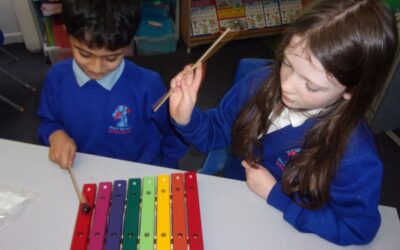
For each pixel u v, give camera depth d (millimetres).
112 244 732
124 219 788
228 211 837
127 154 1184
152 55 2680
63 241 756
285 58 736
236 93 1103
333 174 829
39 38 2541
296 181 880
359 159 809
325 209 852
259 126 980
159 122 1164
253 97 1005
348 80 706
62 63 1087
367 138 843
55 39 2410
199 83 893
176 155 1227
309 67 689
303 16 746
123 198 827
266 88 950
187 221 795
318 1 759
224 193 877
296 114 888
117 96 1065
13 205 810
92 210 805
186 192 855
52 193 846
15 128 2020
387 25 721
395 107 2021
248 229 804
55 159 910
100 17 815
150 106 1109
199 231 766
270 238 792
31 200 826
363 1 715
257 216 833
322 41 682
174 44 2713
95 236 747
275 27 2891
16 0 2352
